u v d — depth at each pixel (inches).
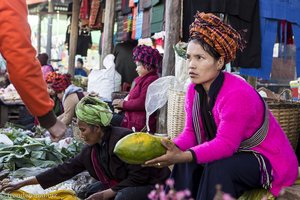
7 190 130.7
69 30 470.9
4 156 177.9
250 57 196.1
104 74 273.0
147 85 201.6
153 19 235.5
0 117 338.6
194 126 113.7
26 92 72.6
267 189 111.0
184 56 177.0
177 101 168.6
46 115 75.3
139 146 92.7
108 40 322.0
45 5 586.6
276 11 199.3
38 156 180.2
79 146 192.5
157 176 132.7
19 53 70.4
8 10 70.1
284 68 231.8
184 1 196.2
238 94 103.1
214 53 104.4
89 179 162.7
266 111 108.9
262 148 110.0
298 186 118.1
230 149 101.5
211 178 104.6
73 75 421.4
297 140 159.3
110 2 319.0
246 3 193.8
